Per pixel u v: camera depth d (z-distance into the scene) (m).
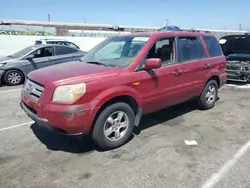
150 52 4.23
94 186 2.90
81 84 3.30
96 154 3.65
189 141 4.12
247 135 4.40
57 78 3.42
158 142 4.07
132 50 4.22
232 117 5.37
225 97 7.16
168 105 4.73
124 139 3.93
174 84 4.61
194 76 5.10
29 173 3.14
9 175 3.09
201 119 5.21
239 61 8.88
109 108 3.60
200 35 5.48
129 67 3.88
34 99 3.50
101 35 29.69
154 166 3.33
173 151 3.76
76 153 3.67
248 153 3.72
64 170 3.22
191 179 3.05
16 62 8.84
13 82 8.88
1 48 21.69
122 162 3.43
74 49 10.21
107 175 3.12
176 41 4.72
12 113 5.51
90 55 4.77
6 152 3.68
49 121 3.29
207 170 3.25
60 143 4.00
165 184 2.95
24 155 3.60
